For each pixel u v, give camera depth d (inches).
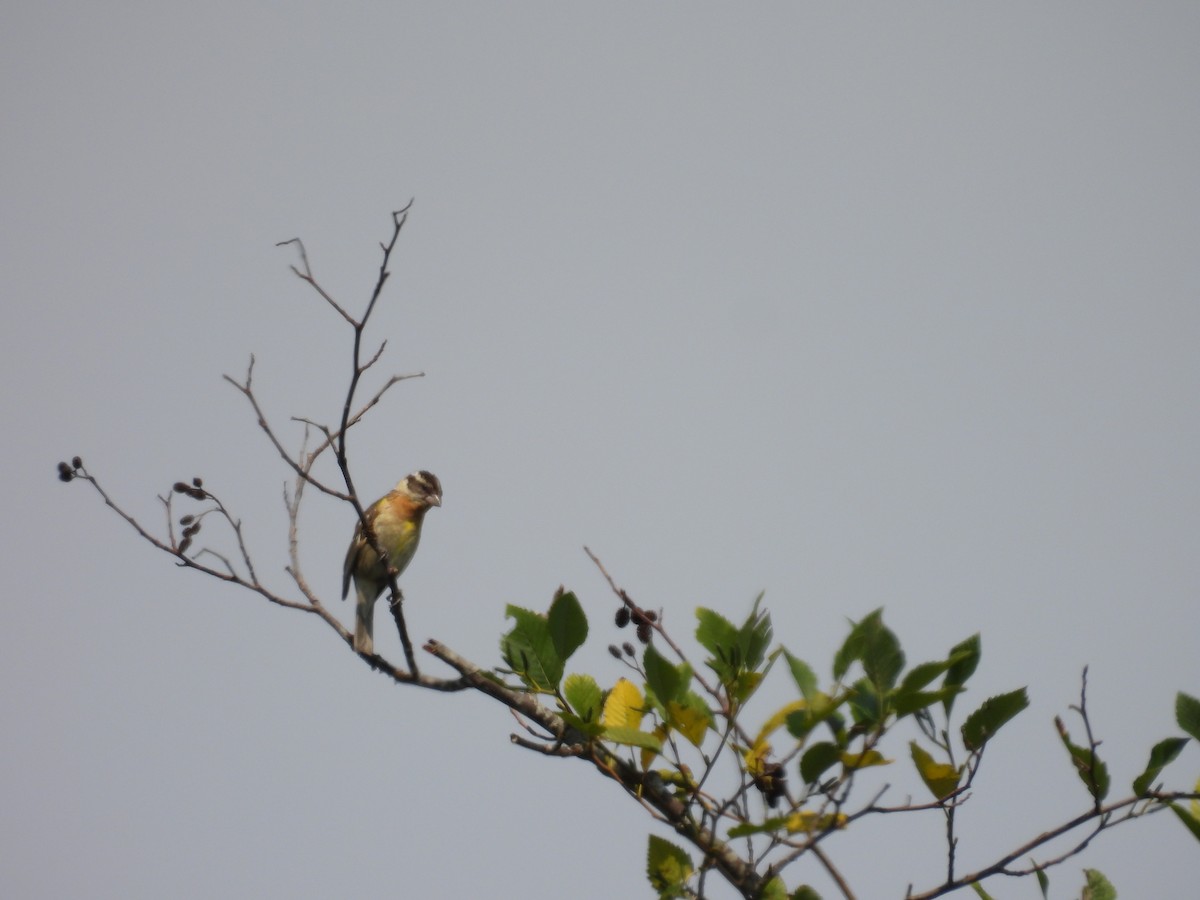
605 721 356.2
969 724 311.9
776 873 302.7
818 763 301.9
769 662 333.7
